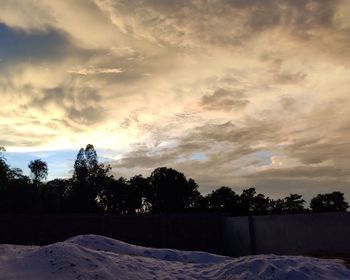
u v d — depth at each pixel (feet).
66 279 27.76
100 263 31.07
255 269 32.42
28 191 143.64
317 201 167.02
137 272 32.01
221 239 86.84
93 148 191.31
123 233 84.43
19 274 28.09
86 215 83.87
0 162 127.65
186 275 33.60
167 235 85.56
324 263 34.78
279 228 65.36
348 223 51.31
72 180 187.32
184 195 185.88
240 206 182.19
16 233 80.38
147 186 188.34
